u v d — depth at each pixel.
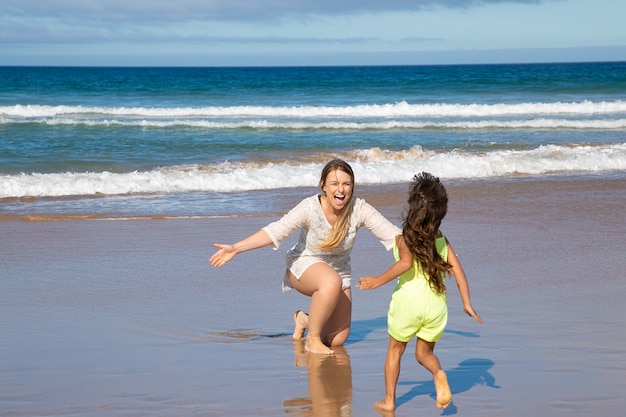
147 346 5.23
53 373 4.58
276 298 6.66
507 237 9.23
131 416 3.87
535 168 15.49
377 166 14.82
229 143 19.45
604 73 71.75
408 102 34.66
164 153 17.42
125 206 11.48
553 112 29.83
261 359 4.98
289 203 11.78
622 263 7.88
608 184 13.63
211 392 4.28
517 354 4.98
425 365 4.14
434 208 4.07
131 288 6.93
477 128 23.81
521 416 3.88
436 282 4.07
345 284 5.38
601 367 4.69
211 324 5.84
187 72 100.44
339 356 5.10
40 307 6.25
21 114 26.97
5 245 8.76
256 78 66.12
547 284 6.99
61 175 13.42
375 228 5.23
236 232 9.58
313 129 23.30
